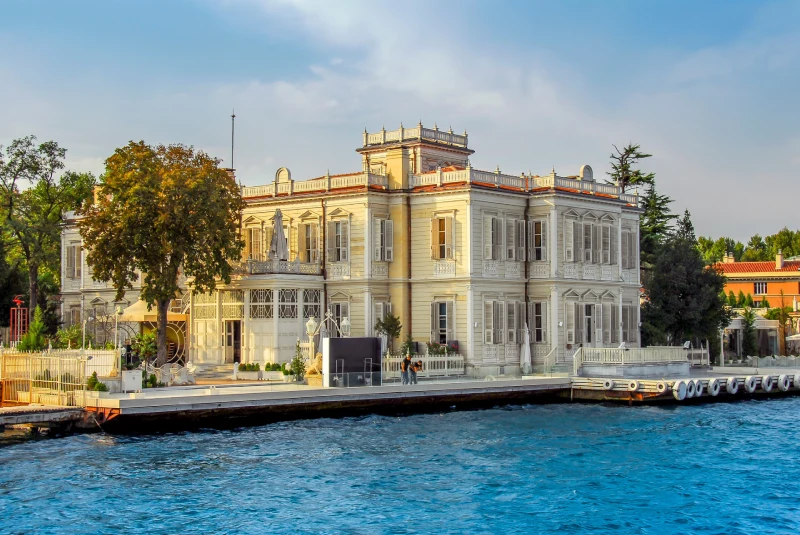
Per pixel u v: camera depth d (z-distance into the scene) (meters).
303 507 37.88
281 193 83.56
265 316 75.25
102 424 52.31
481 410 63.97
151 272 68.44
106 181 71.19
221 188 71.62
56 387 55.66
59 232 99.12
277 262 75.19
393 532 34.91
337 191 79.62
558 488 41.28
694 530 35.56
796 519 36.94
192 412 53.56
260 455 47.12
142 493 39.62
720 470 45.00
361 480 42.25
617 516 37.16
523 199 79.56
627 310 86.69
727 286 153.50
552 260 78.25
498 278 76.94
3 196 101.62
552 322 78.12
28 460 45.34
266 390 58.94
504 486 41.50
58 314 103.88
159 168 70.12
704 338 93.25
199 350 79.19
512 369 76.75
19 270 108.19
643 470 44.88
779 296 149.62
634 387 67.31
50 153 104.31
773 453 49.00
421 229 78.06
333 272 79.19
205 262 71.50
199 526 35.34
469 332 74.75
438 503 38.72
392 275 78.56
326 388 60.25
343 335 72.81
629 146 114.69
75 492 39.62
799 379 76.38
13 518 36.00
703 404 68.50
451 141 96.69
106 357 58.06
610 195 84.81
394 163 79.25
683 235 104.00
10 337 85.25
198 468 44.09
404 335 77.62
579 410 64.25
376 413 61.28
